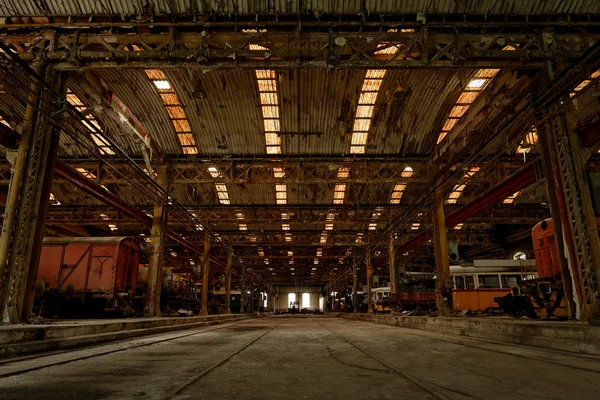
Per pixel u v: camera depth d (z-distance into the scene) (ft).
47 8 44.11
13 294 34.40
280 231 123.54
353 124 70.49
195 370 19.40
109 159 75.66
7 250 34.81
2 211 74.90
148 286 69.26
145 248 77.92
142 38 44.14
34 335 27.22
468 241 123.54
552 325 30.07
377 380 16.60
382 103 65.87
